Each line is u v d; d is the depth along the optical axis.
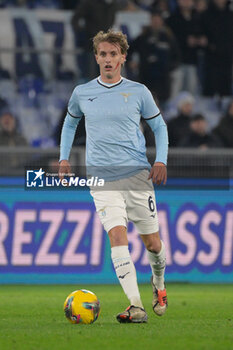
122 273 21.22
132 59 51.31
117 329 19.69
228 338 18.16
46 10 52.66
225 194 45.00
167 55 51.56
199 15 53.94
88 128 22.19
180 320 23.62
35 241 43.16
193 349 16.11
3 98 48.53
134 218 22.27
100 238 43.84
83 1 48.28
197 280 44.62
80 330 19.53
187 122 49.44
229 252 45.12
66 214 43.44
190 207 44.62
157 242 22.48
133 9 55.94
